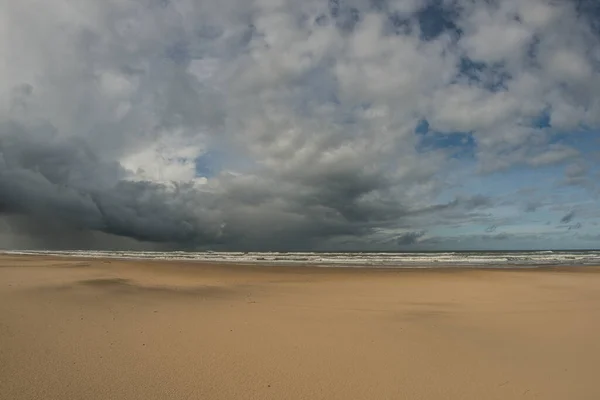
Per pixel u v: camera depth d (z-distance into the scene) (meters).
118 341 8.46
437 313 12.90
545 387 6.49
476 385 6.53
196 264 33.59
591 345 9.05
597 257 61.25
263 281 22.84
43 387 5.91
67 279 18.47
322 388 6.28
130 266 29.70
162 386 6.15
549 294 17.70
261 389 6.17
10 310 10.74
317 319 11.48
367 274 27.41
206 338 8.99
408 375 6.93
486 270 30.70
